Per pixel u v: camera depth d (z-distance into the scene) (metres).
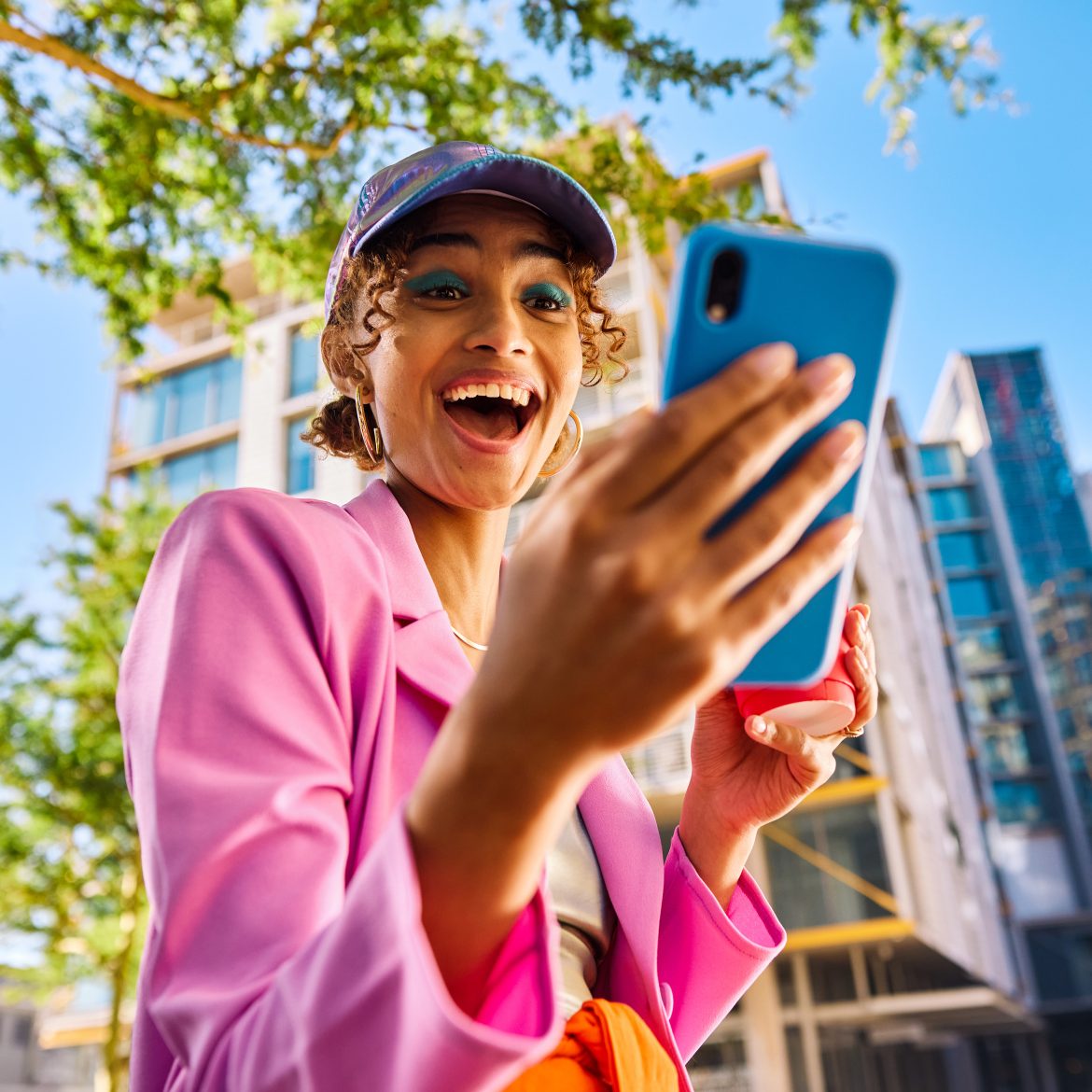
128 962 12.45
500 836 0.42
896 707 21.11
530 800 0.42
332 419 1.40
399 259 1.10
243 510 0.75
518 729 0.41
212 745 0.61
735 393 0.38
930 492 63.09
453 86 4.93
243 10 5.06
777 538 0.40
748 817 1.04
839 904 17.03
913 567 38.38
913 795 20.67
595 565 0.38
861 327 0.51
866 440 0.51
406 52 4.92
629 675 0.39
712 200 4.77
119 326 5.65
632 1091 0.67
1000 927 36.00
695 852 1.07
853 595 19.91
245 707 0.62
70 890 12.19
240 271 27.70
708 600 0.39
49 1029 26.97
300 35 4.88
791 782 1.01
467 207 1.11
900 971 24.02
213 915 0.54
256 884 0.54
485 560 1.19
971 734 44.69
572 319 1.17
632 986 0.92
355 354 1.20
